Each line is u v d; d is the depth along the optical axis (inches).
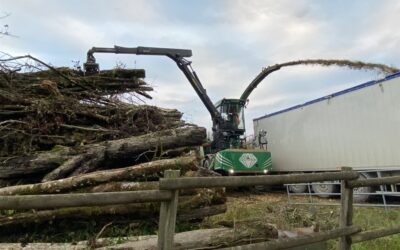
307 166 507.8
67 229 137.7
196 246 127.3
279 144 578.2
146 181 161.6
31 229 134.3
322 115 477.4
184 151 196.2
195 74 523.2
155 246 121.9
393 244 190.4
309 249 151.0
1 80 195.0
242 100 606.5
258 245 92.0
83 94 221.0
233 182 91.7
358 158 415.8
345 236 115.5
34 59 209.0
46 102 191.8
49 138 188.4
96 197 72.7
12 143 176.2
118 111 213.8
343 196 118.0
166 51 484.7
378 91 387.9
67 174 168.2
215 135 585.6
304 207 321.4
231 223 157.4
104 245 127.0
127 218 145.4
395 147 367.2
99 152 175.0
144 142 183.8
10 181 165.8
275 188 571.5
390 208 334.6
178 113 248.1
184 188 83.4
